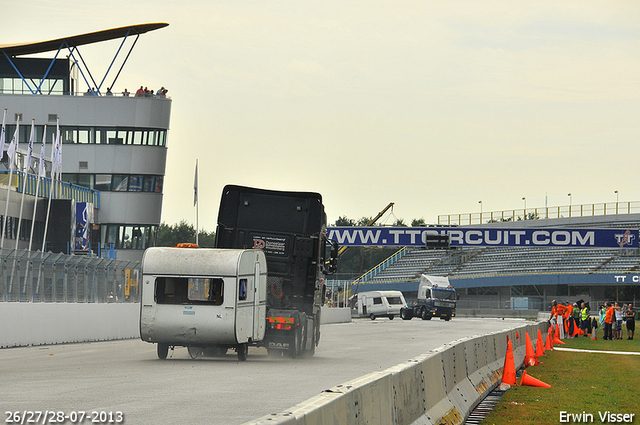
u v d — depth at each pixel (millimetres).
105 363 39438
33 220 127812
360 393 14852
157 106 170125
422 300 166875
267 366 39688
